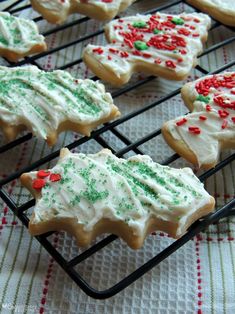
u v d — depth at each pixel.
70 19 0.25
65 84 0.19
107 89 0.21
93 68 0.21
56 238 0.16
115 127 0.20
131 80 0.22
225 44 0.23
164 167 0.16
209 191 0.18
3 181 0.17
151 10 0.25
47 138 0.18
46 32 0.23
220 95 0.19
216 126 0.18
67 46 0.22
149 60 0.21
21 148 0.19
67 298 0.15
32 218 0.15
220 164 0.18
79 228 0.15
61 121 0.18
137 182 0.16
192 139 0.18
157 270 0.16
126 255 0.16
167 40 0.22
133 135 0.20
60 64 0.23
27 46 0.21
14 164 0.19
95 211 0.15
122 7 0.24
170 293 0.15
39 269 0.16
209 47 0.24
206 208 0.16
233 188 0.18
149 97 0.21
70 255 0.16
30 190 0.16
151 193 0.16
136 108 0.21
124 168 0.16
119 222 0.15
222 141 0.18
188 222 0.15
